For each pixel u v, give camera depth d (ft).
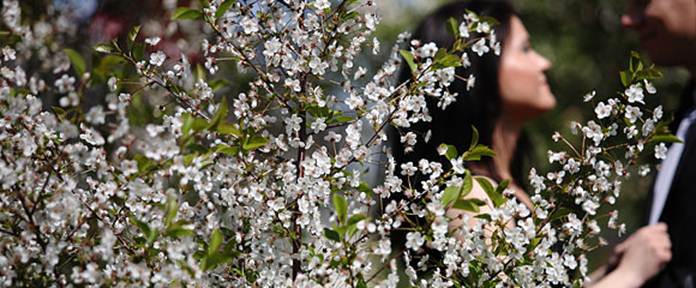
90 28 12.79
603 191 8.45
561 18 30.71
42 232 7.99
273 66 8.42
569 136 27.94
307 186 8.23
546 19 30.76
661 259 9.07
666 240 9.12
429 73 8.32
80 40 12.07
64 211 7.89
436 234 8.07
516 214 8.23
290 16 8.42
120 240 8.11
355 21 8.45
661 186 9.59
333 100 8.41
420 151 9.94
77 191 8.14
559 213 8.34
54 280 7.97
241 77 9.31
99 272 7.85
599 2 30.37
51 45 8.43
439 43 9.91
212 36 9.02
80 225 8.03
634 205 25.89
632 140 9.11
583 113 29.53
